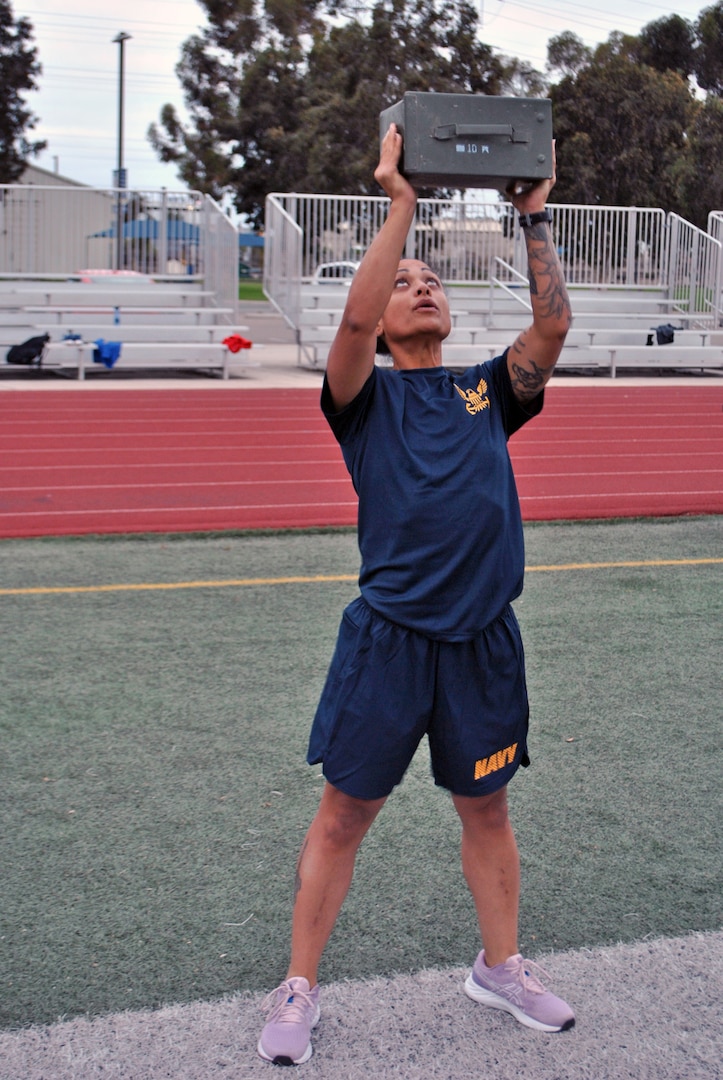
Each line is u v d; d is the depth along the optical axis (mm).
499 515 2371
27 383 17156
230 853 3295
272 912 2984
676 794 3732
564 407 14914
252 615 5699
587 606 5926
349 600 6012
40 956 2771
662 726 4309
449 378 2508
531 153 2275
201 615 5691
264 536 7602
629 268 22016
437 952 2807
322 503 8602
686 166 34750
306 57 44938
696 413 14383
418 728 2396
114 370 19516
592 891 3100
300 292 19562
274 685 4672
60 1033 2479
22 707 4406
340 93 39469
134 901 3031
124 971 2715
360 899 3059
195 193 20391
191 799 3637
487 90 39188
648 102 34844
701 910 3008
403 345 2514
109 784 3738
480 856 2568
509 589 2408
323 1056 2414
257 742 4086
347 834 2484
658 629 5523
